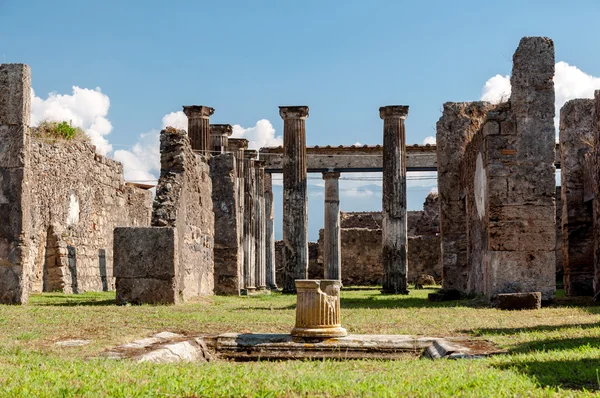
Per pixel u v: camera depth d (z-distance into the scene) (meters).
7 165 19.34
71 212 27.50
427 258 47.19
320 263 48.38
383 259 31.59
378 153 41.16
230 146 34.91
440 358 10.38
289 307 19.34
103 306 18.58
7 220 19.25
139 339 11.76
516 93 20.69
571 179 25.59
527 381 7.66
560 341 11.08
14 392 7.03
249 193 34.75
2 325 13.44
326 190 41.41
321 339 12.15
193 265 22.88
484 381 7.70
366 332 13.30
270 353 11.91
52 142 27.22
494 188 20.44
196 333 13.05
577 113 25.77
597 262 21.17
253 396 7.23
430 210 52.91
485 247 21.23
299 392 7.58
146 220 37.03
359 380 8.24
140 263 19.47
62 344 11.03
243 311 17.56
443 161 26.33
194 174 23.42
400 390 7.48
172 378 7.97
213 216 27.00
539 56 20.72
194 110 31.41
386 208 31.88
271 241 42.88
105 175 31.27
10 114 19.48
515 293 18.45
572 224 25.42
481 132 21.62
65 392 7.10
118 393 7.11
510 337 12.03
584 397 6.78
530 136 20.56
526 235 20.27
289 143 32.31
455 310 18.03
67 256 26.53
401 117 32.28
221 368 9.29
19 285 19.09
